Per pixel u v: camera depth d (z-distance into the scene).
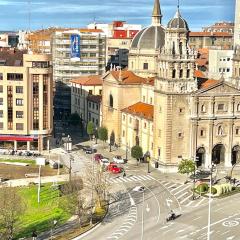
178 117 172.12
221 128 177.50
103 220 128.75
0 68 196.00
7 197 121.88
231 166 179.25
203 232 121.38
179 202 143.50
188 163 158.38
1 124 199.62
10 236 112.25
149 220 129.00
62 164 180.88
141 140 191.00
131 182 161.75
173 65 169.62
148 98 199.88
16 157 191.00
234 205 141.12
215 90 173.88
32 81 197.00
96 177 150.25
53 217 130.50
